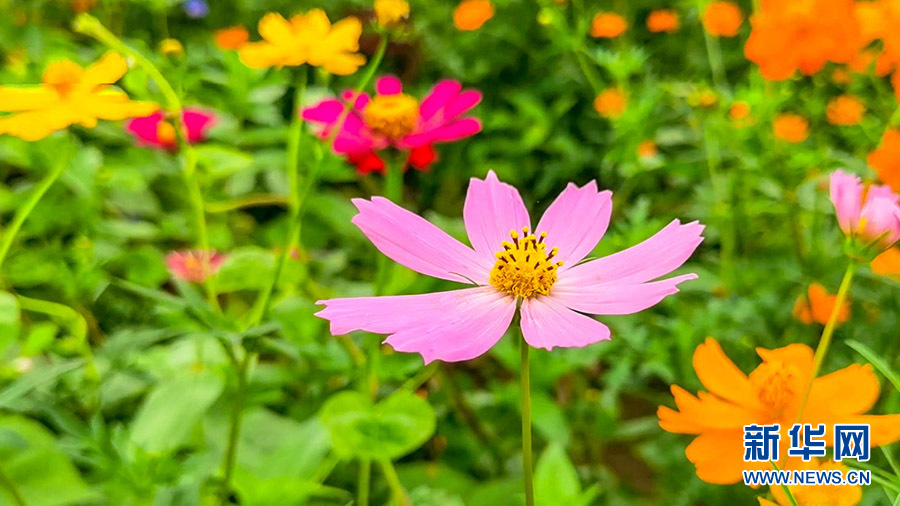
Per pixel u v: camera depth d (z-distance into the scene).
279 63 0.43
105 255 0.58
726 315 0.52
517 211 0.37
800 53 0.51
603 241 0.55
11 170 0.76
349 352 0.50
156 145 0.59
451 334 0.32
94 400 0.47
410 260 0.35
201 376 0.47
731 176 0.61
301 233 0.71
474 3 0.82
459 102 0.53
